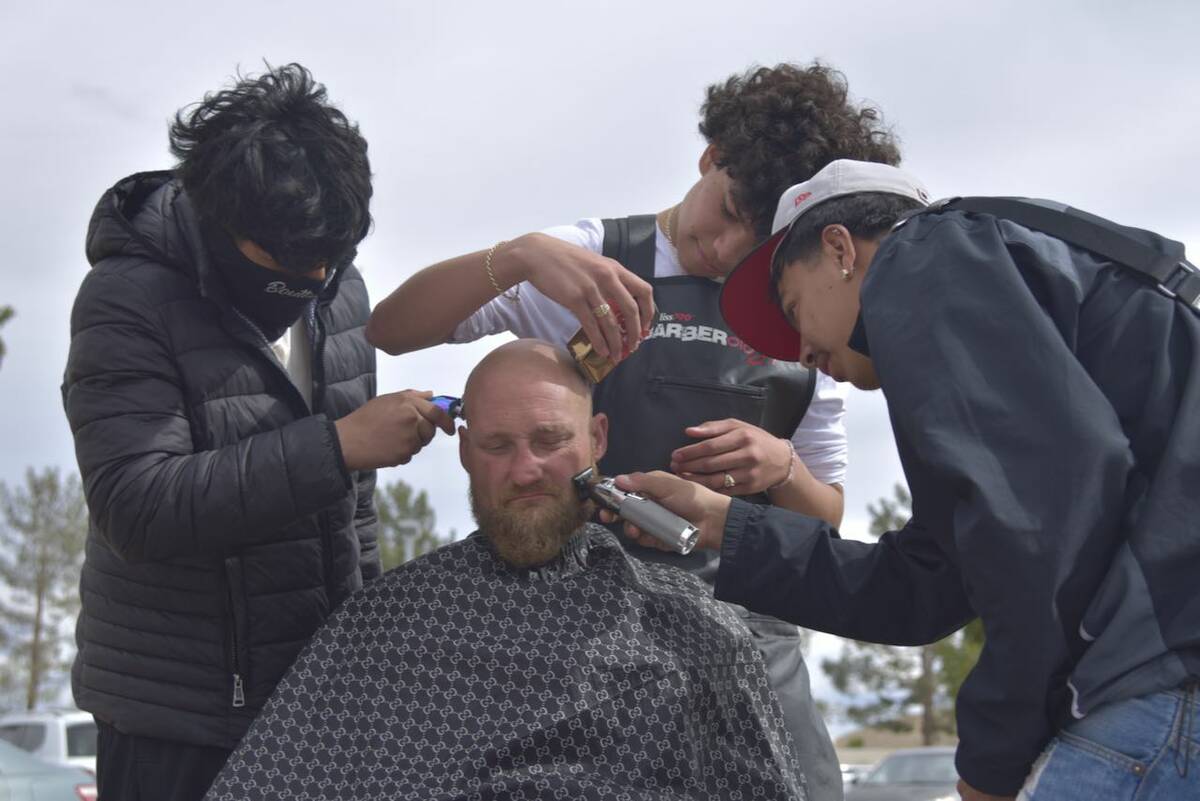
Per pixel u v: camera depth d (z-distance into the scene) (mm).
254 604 2480
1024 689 1785
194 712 2467
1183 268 1956
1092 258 1972
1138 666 1760
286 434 2316
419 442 2410
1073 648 1796
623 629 2414
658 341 2744
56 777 5516
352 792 2309
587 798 2256
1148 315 1896
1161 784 1769
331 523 2570
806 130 2693
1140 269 1938
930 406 1837
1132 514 1812
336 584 2594
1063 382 1810
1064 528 1748
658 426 2711
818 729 2721
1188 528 1778
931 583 2160
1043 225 2004
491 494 2424
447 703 2357
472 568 2467
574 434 2436
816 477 2941
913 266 1972
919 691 41375
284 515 2297
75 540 38125
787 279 2355
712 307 2785
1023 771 1871
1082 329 1912
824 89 2758
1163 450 1832
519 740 2303
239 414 2463
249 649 2484
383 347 2771
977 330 1866
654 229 2887
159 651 2479
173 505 2262
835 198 2305
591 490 2420
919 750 11461
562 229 2883
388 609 2443
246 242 2424
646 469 2711
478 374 2453
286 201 2328
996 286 1888
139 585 2488
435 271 2652
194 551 2309
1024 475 1778
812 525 2318
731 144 2717
